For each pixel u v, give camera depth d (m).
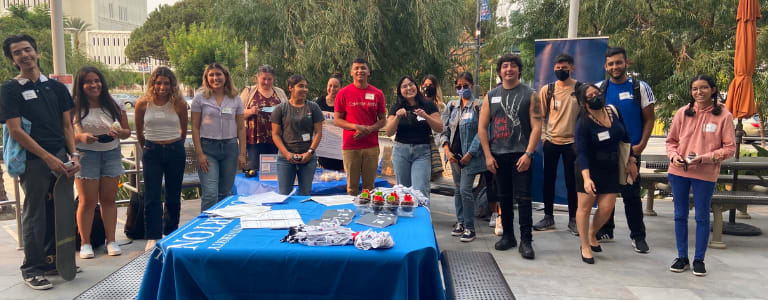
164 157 4.48
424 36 12.47
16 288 3.64
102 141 4.30
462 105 5.11
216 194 4.69
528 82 13.37
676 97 10.64
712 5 10.14
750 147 13.87
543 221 5.62
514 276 4.00
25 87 3.51
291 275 2.10
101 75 4.21
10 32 21.06
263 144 5.92
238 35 13.56
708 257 4.59
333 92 6.06
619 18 10.78
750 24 4.99
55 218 3.58
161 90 4.36
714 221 4.93
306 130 4.92
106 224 4.50
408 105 4.87
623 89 4.66
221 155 4.69
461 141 4.94
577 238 5.22
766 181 5.48
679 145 4.20
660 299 3.55
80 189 4.28
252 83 14.20
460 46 14.41
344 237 2.21
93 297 2.44
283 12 12.45
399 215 2.84
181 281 2.12
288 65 13.12
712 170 3.98
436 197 7.85
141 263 2.96
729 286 3.81
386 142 10.23
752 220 6.14
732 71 9.83
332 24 12.17
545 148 5.38
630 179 4.23
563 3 11.55
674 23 10.59
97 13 119.75
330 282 2.09
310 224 2.56
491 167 4.51
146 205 4.52
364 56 12.30
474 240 5.12
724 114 3.95
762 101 10.48
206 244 2.20
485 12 16.05
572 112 5.15
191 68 31.88
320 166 6.28
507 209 4.69
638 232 4.73
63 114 3.74
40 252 3.69
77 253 4.52
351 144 5.02
